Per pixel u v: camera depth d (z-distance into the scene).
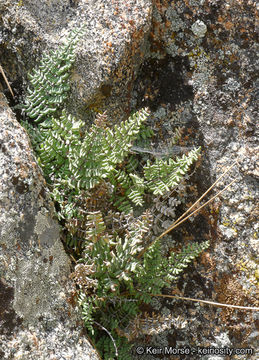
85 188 0.55
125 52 0.54
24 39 0.55
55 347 0.49
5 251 0.48
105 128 0.56
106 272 0.55
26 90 0.56
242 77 0.56
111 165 0.55
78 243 0.56
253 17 0.55
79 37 0.54
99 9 0.55
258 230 0.56
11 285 0.48
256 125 0.56
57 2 0.55
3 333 0.47
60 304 0.50
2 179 0.49
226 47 0.56
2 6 0.54
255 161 0.56
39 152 0.55
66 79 0.55
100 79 0.54
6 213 0.48
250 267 0.56
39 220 0.51
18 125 0.51
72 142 0.54
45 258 0.50
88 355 0.50
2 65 0.56
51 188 0.55
